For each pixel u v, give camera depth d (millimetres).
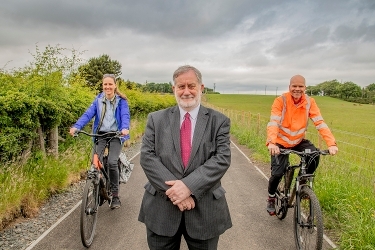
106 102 5090
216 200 2510
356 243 4000
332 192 5500
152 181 2418
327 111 56562
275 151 4047
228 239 4359
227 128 2535
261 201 5980
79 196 6051
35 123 6387
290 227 4754
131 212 5281
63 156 7324
